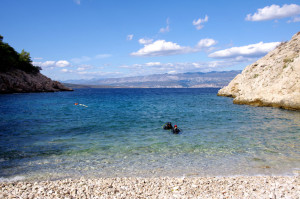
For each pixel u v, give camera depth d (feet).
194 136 61.11
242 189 27.96
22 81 341.82
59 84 446.60
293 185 29.17
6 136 60.64
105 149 48.93
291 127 72.38
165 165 39.24
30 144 52.70
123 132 66.69
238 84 222.07
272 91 132.26
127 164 39.83
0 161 41.04
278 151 46.78
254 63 201.98
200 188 28.50
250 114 103.65
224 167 38.06
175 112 115.65
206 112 114.01
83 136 61.41
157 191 27.50
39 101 188.96
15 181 32.48
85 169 37.45
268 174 34.78
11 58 331.77
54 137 59.93
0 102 174.29
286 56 145.79
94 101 203.31
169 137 60.08
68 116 100.89
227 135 61.93
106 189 28.19
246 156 43.75
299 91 114.62
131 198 25.23
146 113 112.68
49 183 30.89
